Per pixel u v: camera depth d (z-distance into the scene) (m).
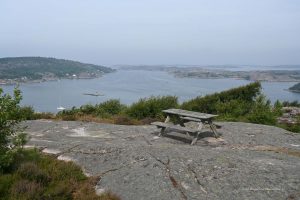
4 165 6.35
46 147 8.55
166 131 10.95
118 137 10.10
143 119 13.98
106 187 6.39
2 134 6.64
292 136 10.98
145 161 7.33
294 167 7.30
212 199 5.81
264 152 8.68
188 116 9.97
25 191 5.75
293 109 19.84
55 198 5.77
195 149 8.34
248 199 5.81
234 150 8.70
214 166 7.06
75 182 6.40
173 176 6.61
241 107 16.98
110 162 7.46
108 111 15.54
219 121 14.09
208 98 17.66
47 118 13.54
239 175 6.66
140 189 6.19
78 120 13.07
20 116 7.03
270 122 14.72
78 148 8.40
